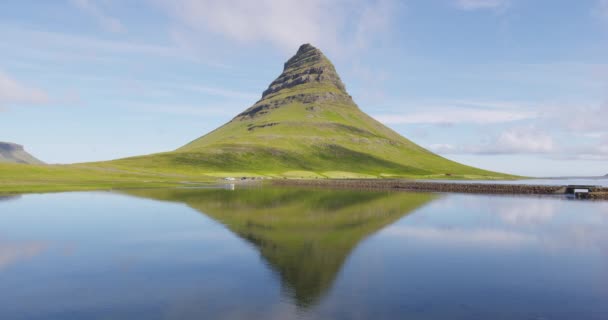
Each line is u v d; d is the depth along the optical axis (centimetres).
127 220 4794
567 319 1930
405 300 2142
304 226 4488
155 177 15312
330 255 3122
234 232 4059
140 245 3434
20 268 2714
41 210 5641
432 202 7806
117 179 13288
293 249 3322
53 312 1950
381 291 2283
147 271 2655
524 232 4322
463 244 3625
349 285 2380
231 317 1891
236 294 2208
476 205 7350
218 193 9038
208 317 1891
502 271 2734
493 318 1922
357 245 3509
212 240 3653
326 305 2053
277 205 6681
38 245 3416
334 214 5600
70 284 2372
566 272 2733
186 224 4528
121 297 2159
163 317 1889
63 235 3850
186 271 2648
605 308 2073
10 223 4538
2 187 8831
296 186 13612
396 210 6222
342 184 14475
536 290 2345
